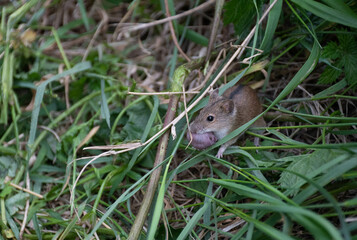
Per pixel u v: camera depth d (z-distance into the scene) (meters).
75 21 8.70
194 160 5.78
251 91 6.71
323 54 6.04
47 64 8.17
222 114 6.13
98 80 8.01
